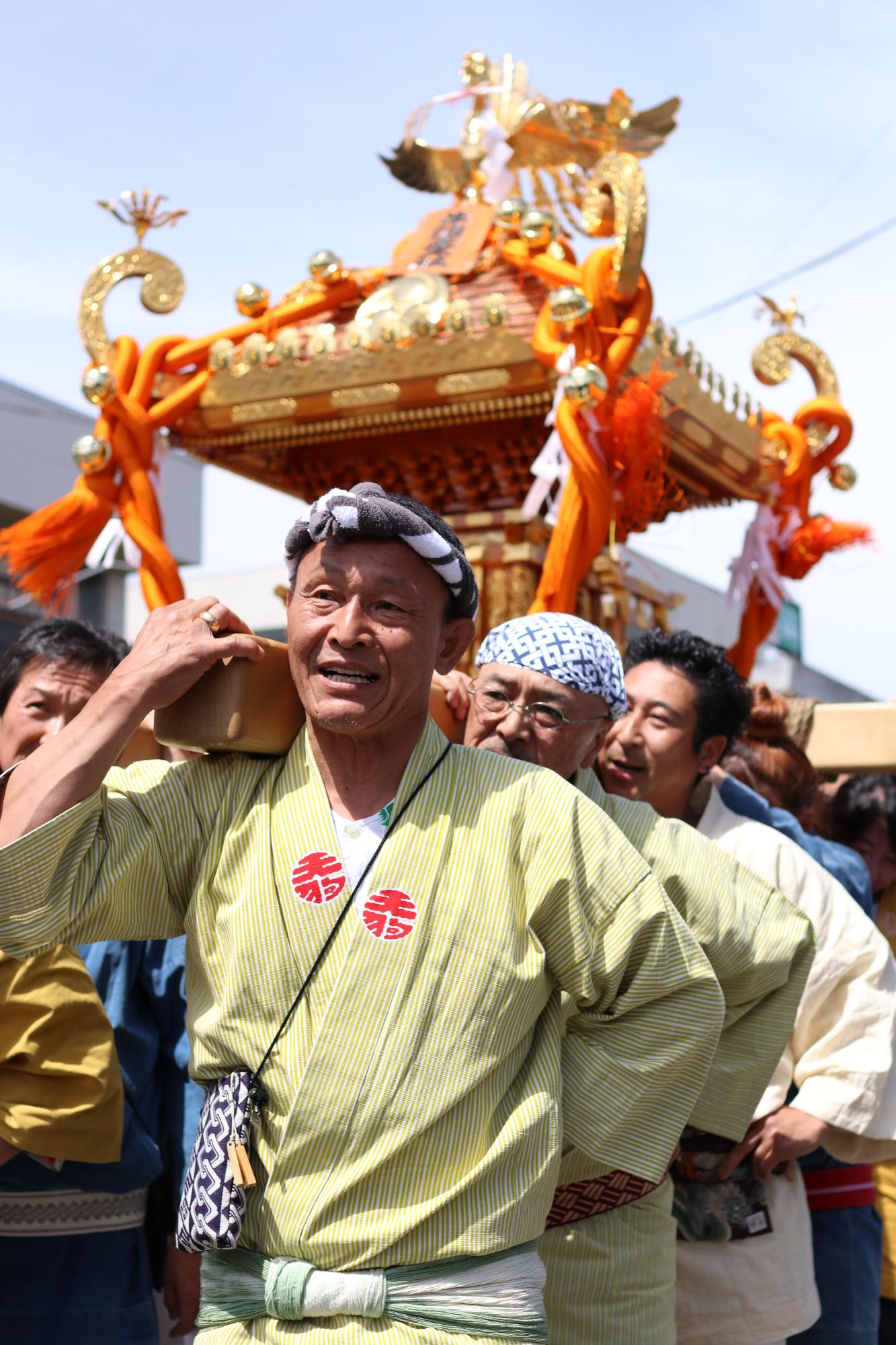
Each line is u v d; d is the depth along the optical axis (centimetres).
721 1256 240
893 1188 318
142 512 396
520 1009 168
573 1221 205
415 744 179
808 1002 254
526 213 374
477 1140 163
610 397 354
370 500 170
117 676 170
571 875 173
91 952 253
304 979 166
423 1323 157
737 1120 215
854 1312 278
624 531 394
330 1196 158
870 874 370
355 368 385
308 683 173
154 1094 254
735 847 269
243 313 409
